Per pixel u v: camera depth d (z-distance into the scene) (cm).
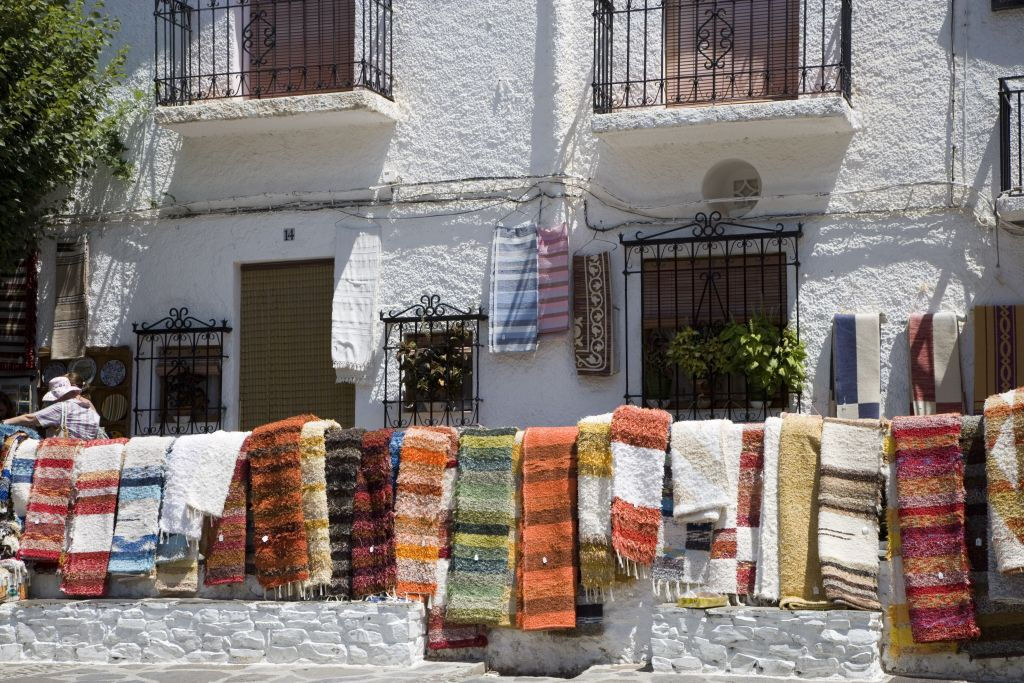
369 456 962
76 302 1348
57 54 1262
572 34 1248
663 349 1198
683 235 1195
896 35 1163
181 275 1329
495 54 1262
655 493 888
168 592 1002
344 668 928
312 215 1298
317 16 1329
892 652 848
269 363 1312
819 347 1155
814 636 845
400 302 1266
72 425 1158
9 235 1274
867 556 842
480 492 934
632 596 903
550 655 922
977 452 841
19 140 1229
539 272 1217
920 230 1141
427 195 1269
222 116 1270
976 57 1141
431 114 1275
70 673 951
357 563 953
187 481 988
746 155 1188
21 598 1036
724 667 863
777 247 1176
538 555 910
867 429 857
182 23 1348
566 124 1237
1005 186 1106
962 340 1122
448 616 926
